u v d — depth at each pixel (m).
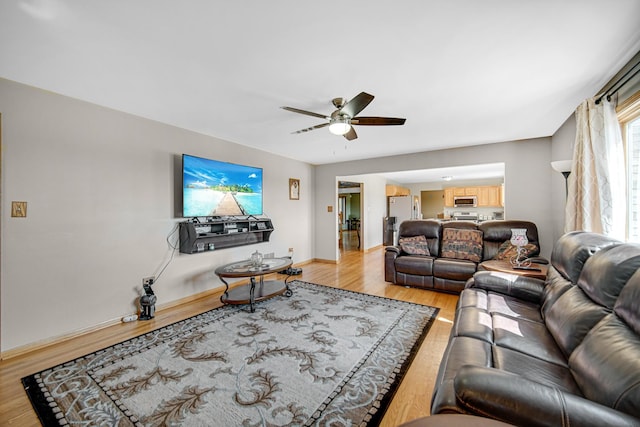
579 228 2.47
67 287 2.46
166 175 3.22
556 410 0.79
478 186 8.34
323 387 1.76
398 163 4.95
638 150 2.03
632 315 1.08
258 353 2.17
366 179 7.29
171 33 1.57
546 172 3.79
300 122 3.15
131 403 1.62
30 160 2.26
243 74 2.05
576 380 1.18
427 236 4.36
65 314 2.44
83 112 2.55
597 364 1.07
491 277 2.44
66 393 1.71
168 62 1.88
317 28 1.53
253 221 4.19
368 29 1.54
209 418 1.50
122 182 2.84
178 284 3.34
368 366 1.99
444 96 2.43
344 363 2.03
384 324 2.70
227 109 2.74
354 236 10.63
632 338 1.03
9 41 1.63
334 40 1.64
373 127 3.32
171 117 2.99
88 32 1.56
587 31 1.54
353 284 4.15
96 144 2.64
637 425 0.75
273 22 1.48
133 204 2.92
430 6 1.36
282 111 2.79
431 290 3.81
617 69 1.95
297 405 1.60
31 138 2.26
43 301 2.32
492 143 4.11
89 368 1.98
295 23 1.49
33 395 1.70
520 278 2.34
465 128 3.38
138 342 2.36
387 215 9.03
